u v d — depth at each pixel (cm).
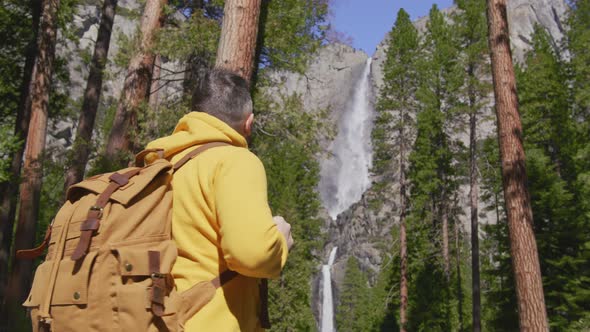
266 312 149
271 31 1016
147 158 154
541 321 798
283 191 3234
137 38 956
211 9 1122
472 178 2842
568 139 2628
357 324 4928
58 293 123
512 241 841
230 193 134
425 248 3262
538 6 9594
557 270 1962
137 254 123
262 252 126
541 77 2812
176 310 125
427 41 3403
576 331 1786
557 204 2019
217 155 145
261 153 966
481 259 3506
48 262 129
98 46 1227
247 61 544
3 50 1487
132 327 118
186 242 138
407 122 3338
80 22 4806
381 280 4556
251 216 129
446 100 3200
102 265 122
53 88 1678
